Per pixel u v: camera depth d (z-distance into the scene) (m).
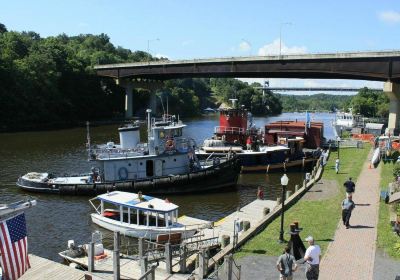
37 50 134.12
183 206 39.56
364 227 26.31
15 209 15.57
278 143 66.06
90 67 142.88
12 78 108.31
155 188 42.72
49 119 117.12
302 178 54.22
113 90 153.88
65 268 20.56
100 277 21.48
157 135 43.97
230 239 26.25
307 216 29.30
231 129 64.56
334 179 44.34
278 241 24.39
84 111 135.50
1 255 14.77
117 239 21.70
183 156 45.16
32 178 43.81
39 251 27.56
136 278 21.34
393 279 19.30
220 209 38.62
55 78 124.25
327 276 19.53
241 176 54.88
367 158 57.34
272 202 36.25
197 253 22.39
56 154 66.62
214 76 117.88
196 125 132.62
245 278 19.81
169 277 21.42
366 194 35.66
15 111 106.75
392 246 23.05
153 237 28.45
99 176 43.22
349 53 81.75
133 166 43.22
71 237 30.14
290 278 17.36
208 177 44.59
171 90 181.62
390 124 86.56
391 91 84.38
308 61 89.19
